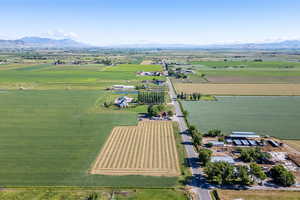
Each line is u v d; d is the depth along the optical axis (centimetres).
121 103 12712
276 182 5838
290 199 5175
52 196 5253
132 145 7956
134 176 6072
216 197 5259
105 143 8094
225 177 5762
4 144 7944
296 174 6209
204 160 6550
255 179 5925
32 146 7806
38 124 9881
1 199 5138
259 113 11556
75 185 5662
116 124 9988
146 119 10688
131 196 5272
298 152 7519
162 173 6228
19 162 6756
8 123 9975
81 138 8500
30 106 12569
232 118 10856
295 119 10669
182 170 6347
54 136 8644
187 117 10994
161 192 5419
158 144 8050
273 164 6762
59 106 12606
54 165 6600
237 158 7088
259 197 5241
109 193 5372
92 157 7081
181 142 8244
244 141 8188
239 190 5506
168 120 10594
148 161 6862
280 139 8562
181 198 5212
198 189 5547
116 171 6312
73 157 7081
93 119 10581
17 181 5812
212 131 8825
